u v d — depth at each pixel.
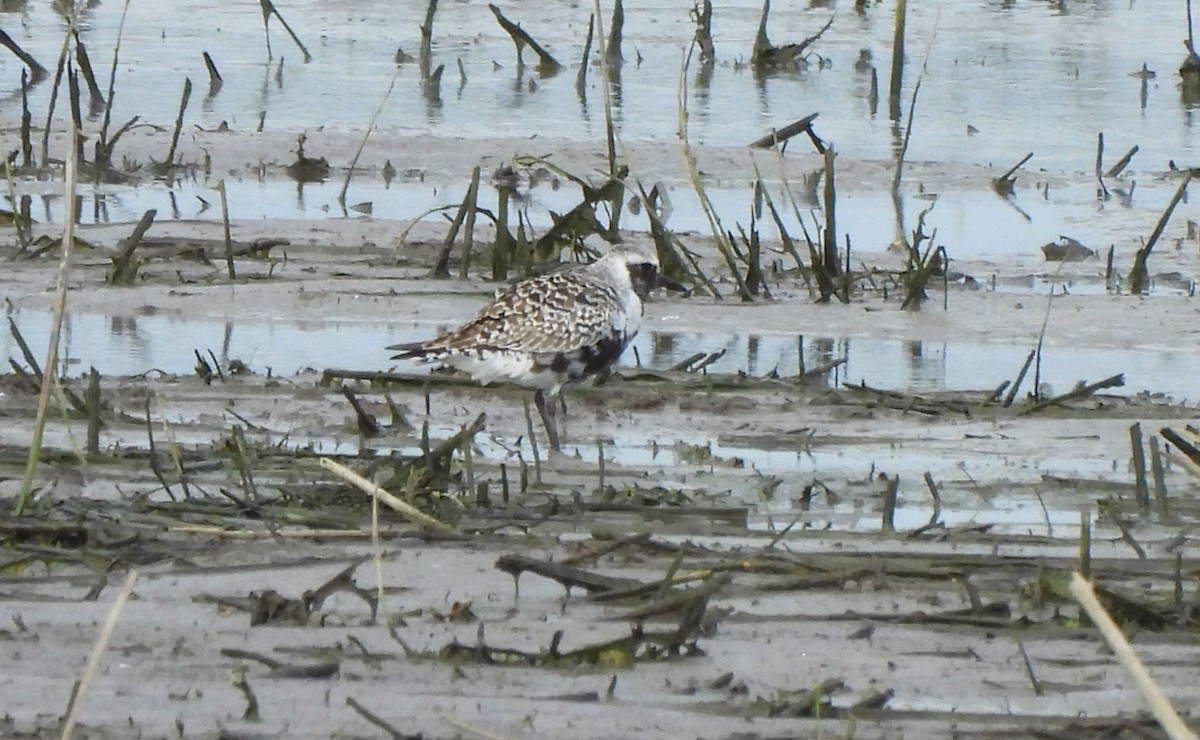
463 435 12.42
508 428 14.39
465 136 25.67
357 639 9.52
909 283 18.31
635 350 16.36
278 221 21.02
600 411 14.75
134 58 30.44
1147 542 11.76
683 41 32.31
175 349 16.47
